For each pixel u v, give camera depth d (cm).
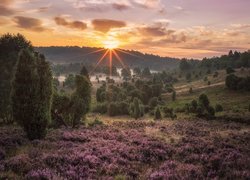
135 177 1306
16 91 2073
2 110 3997
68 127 3275
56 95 3312
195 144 2127
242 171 1328
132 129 3378
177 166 1448
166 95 19438
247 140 2548
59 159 1463
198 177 1268
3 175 1177
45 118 2138
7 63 4047
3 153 1563
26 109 2069
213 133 3103
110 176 1276
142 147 1917
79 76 3534
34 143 1961
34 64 2106
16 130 2648
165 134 2884
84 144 1986
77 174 1245
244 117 6525
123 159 1576
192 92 19212
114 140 2234
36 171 1244
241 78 17675
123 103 12612
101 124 4269
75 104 3359
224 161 1512
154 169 1433
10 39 4247
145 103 16988
